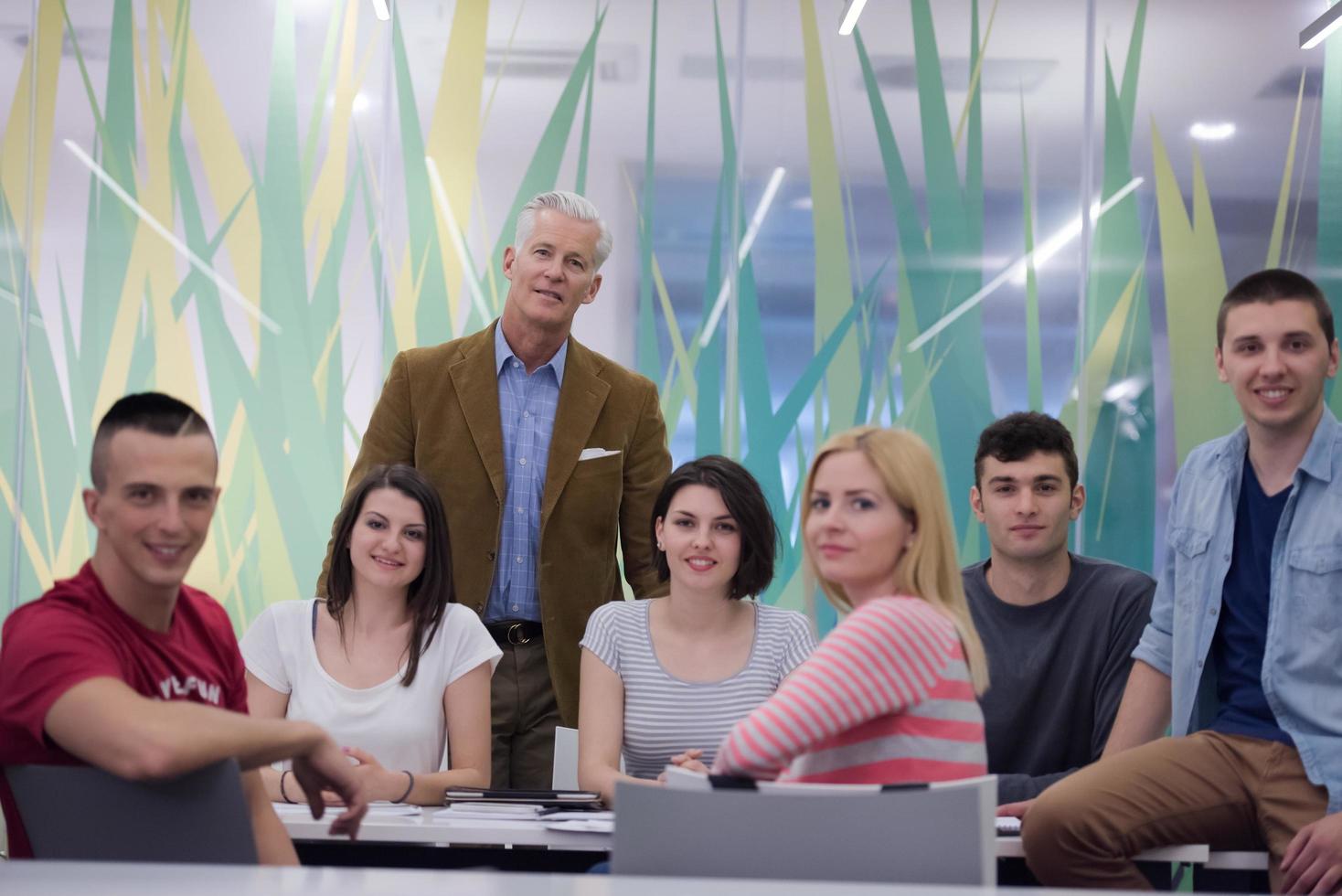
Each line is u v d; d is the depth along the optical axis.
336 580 2.57
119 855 1.45
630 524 3.18
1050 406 4.50
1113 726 2.71
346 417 4.42
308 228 4.49
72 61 4.51
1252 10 4.60
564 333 3.14
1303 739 2.40
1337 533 2.46
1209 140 4.57
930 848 1.30
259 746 1.54
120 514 1.60
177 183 4.48
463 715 2.56
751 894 1.00
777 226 4.56
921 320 4.53
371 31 4.57
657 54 4.61
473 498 3.04
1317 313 2.52
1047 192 4.57
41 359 4.41
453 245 4.51
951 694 1.64
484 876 1.08
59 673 1.52
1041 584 2.84
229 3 4.55
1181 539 2.67
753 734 1.56
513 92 4.57
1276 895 2.39
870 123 4.59
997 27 4.62
